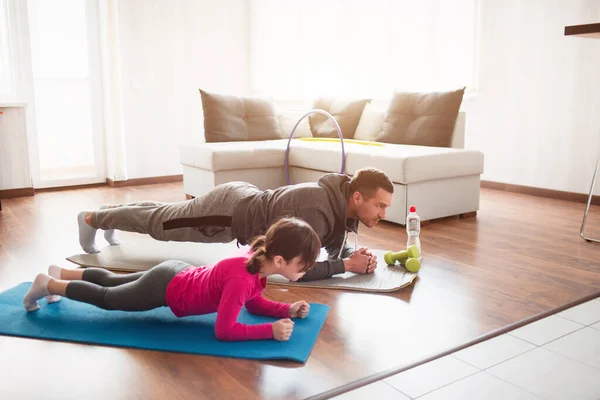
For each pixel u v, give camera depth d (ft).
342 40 19.38
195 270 6.38
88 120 17.43
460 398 5.09
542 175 15.46
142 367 5.64
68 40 16.76
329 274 8.09
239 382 5.33
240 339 6.11
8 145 15.20
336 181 7.76
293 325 6.51
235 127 15.87
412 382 5.37
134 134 17.88
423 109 14.08
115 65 16.92
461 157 12.26
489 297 7.63
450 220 12.55
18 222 12.30
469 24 16.30
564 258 9.50
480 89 16.62
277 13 19.35
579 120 14.43
